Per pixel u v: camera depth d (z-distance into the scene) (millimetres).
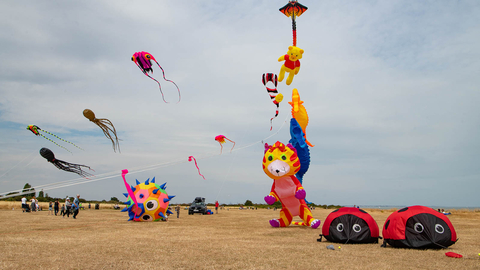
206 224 17094
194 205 32188
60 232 12211
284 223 15867
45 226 14672
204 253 7754
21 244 8930
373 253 7848
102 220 19062
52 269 5887
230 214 32156
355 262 6734
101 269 5949
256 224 17500
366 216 9758
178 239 10414
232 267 6219
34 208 30141
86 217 22125
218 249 8391
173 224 16766
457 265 6438
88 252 7711
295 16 14172
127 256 7242
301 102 17203
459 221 22422
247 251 8102
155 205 18109
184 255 7457
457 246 9023
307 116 17141
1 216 21781
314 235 12141
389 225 8859
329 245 8664
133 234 11695
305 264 6520
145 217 18203
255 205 79312
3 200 44500
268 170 15227
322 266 6336
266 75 14930
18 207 37250
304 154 16031
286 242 9961
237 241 10094
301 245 9258
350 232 9477
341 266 6336
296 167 15148
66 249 8141
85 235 11273
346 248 8656
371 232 9453
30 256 7145
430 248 8422
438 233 8227
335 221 9859
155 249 8266
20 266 6113
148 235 11430
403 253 7840
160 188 19031
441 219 8414
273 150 15328
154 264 6422
